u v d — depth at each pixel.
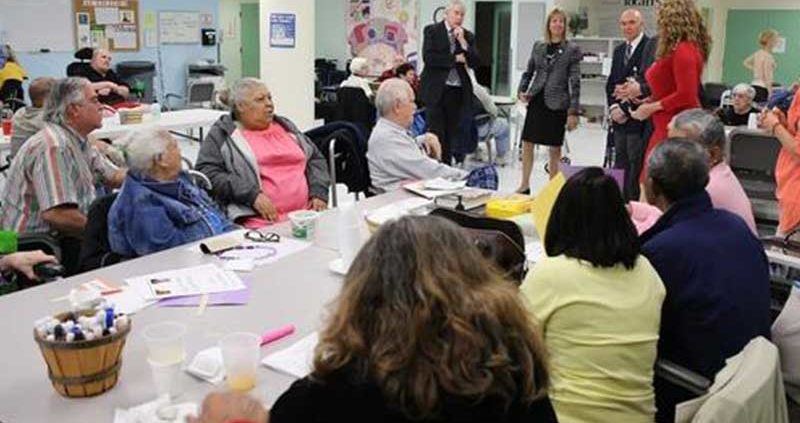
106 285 2.20
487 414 0.98
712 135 2.70
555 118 5.95
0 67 8.62
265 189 3.50
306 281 2.29
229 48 14.75
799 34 13.02
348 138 4.00
